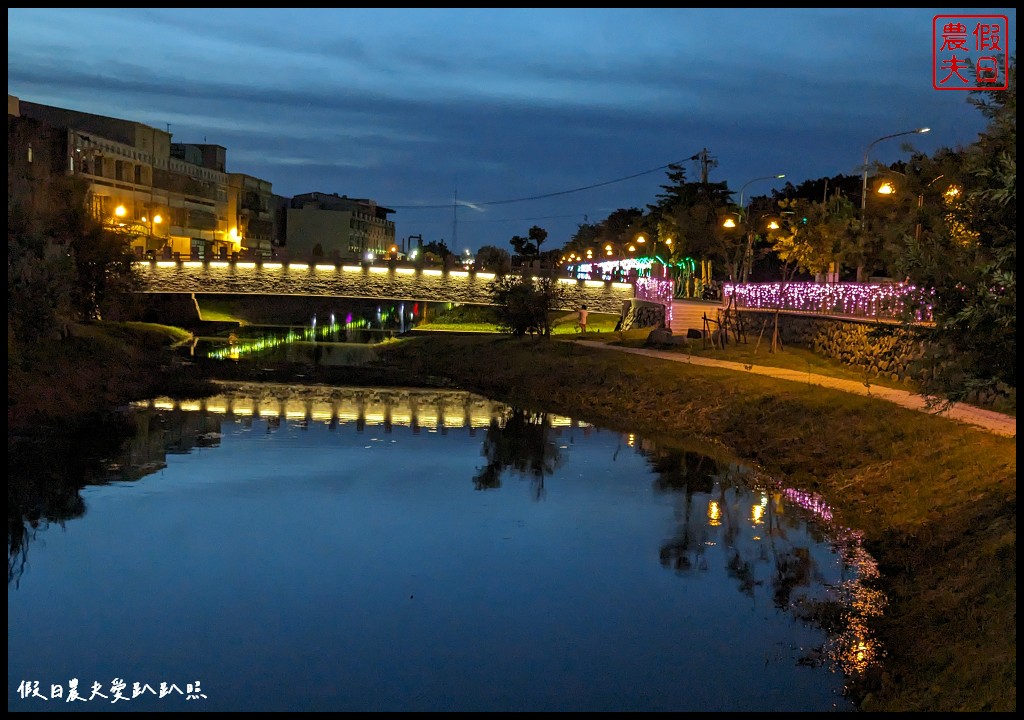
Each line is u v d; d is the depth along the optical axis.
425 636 16.88
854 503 23.95
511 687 14.91
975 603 15.22
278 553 21.47
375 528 23.53
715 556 21.27
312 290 78.19
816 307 55.50
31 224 48.59
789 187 108.62
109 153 94.06
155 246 98.56
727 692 14.68
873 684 14.48
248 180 136.00
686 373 43.78
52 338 48.19
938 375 15.73
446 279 77.19
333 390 50.91
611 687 14.79
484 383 55.00
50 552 21.41
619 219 163.75
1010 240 13.94
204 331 87.50
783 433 32.16
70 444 32.91
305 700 14.48
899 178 36.94
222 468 30.09
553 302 67.50
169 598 18.61
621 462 31.94
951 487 21.39
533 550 21.84
